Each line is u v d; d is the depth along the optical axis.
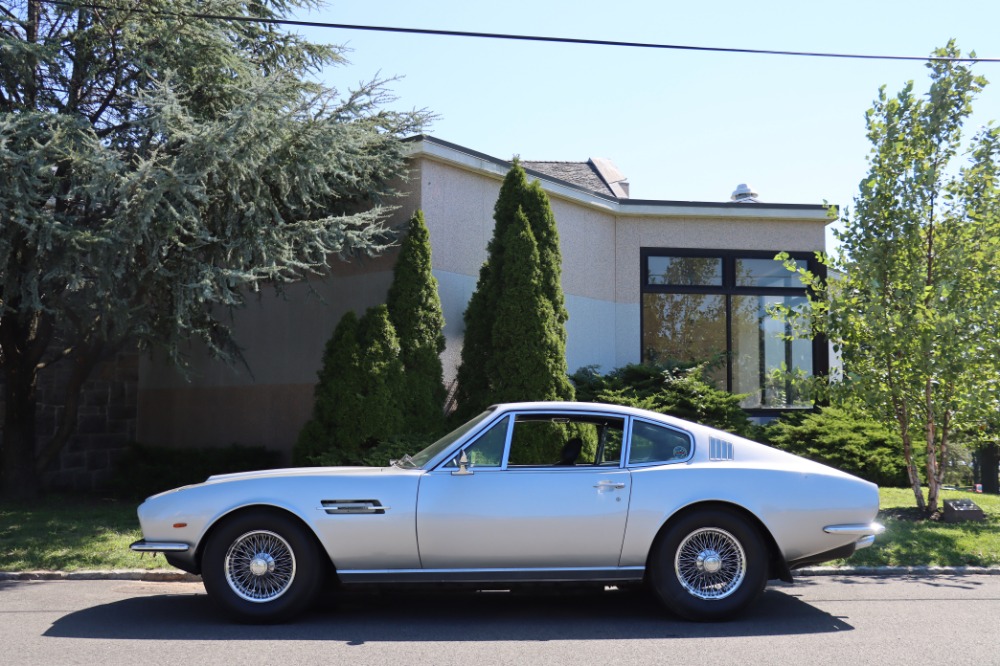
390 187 13.05
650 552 6.44
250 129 10.06
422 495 6.34
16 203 9.34
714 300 16.78
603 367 15.96
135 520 10.86
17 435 13.15
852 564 8.55
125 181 9.37
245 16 12.00
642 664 5.28
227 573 6.34
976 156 10.50
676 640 5.90
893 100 10.66
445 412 13.11
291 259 10.84
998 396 10.45
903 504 11.87
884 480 14.50
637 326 16.36
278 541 6.39
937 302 10.45
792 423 15.80
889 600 7.27
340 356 11.69
